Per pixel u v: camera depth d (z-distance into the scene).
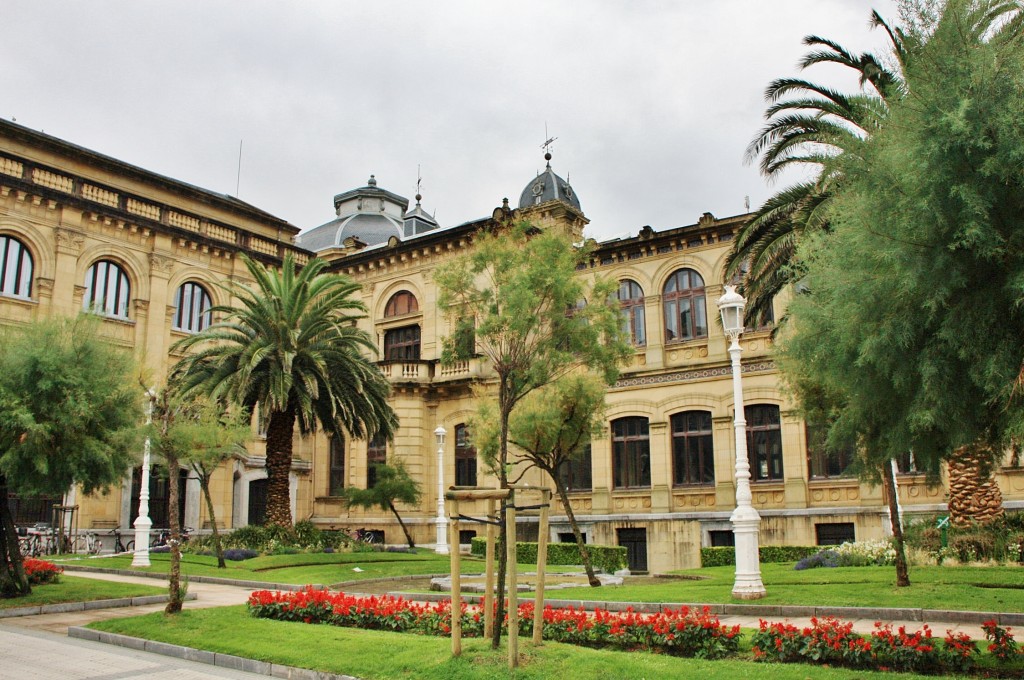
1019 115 7.81
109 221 34.34
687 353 32.66
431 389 37.66
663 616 10.85
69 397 16.14
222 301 38.44
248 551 26.95
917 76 8.84
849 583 16.62
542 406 19.06
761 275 23.08
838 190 11.06
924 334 8.61
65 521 31.70
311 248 48.94
